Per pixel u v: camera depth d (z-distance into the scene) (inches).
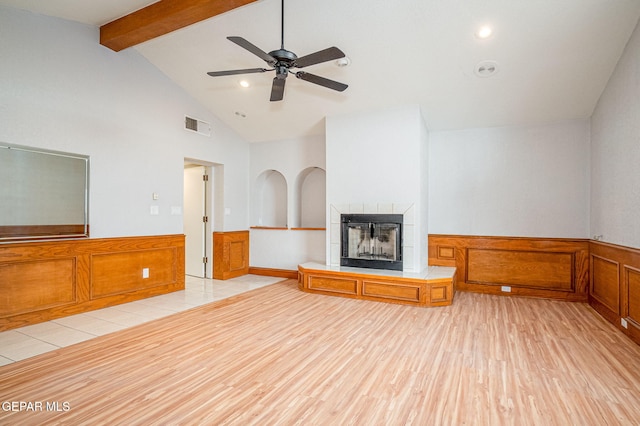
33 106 130.4
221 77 180.1
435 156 205.3
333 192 195.9
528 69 144.1
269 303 167.2
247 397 81.3
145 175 173.2
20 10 127.5
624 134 127.6
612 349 111.5
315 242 225.5
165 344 114.1
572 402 79.8
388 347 112.7
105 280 156.5
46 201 135.7
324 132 221.5
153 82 177.3
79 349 109.1
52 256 137.3
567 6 113.9
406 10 124.0
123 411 75.0
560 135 179.0
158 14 131.9
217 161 218.8
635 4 110.3
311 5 127.6
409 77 158.2
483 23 124.7
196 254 237.0
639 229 115.0
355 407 77.3
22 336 119.7
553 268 178.9
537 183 183.2
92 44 149.9
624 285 126.8
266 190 256.4
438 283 162.4
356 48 145.1
